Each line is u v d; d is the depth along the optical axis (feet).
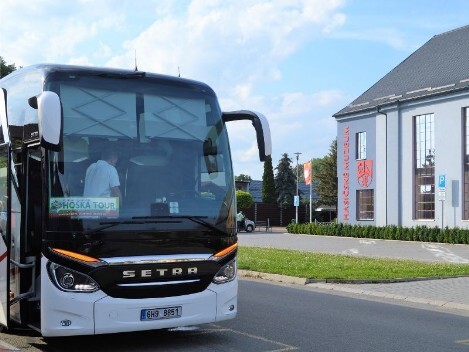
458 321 33.86
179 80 26.66
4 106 27.50
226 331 30.14
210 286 24.86
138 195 24.11
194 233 24.64
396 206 124.57
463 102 111.14
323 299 41.88
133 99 25.29
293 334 29.50
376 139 130.11
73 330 22.56
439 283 49.34
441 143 115.14
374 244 106.63
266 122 26.58
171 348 26.32
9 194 25.64
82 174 23.50
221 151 26.55
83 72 24.77
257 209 210.38
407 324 32.58
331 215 224.94
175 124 25.79
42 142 21.71
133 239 23.45
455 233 106.11
